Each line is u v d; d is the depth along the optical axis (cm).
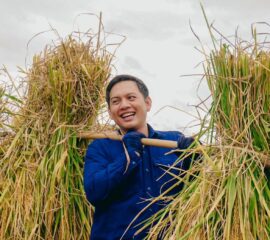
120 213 314
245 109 290
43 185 385
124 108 325
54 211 386
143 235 308
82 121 404
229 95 292
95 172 317
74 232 393
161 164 320
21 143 405
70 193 391
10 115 419
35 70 412
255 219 275
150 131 336
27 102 412
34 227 379
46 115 404
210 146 294
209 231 275
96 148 332
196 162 295
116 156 327
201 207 275
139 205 313
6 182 398
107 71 411
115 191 316
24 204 388
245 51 291
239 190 277
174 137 341
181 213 282
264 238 272
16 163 398
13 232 388
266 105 287
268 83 285
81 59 405
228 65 292
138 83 331
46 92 402
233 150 288
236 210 277
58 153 395
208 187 283
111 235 315
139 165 317
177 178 297
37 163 395
